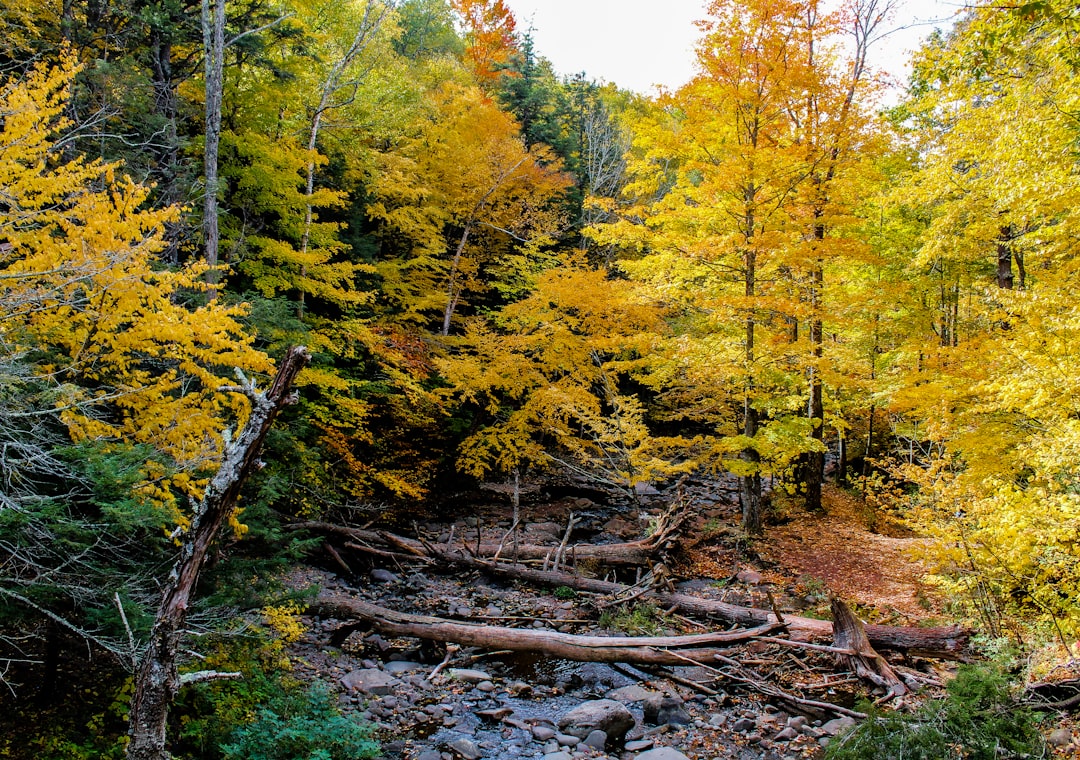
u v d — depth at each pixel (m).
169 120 11.16
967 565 8.12
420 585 11.87
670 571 12.55
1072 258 9.07
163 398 6.56
